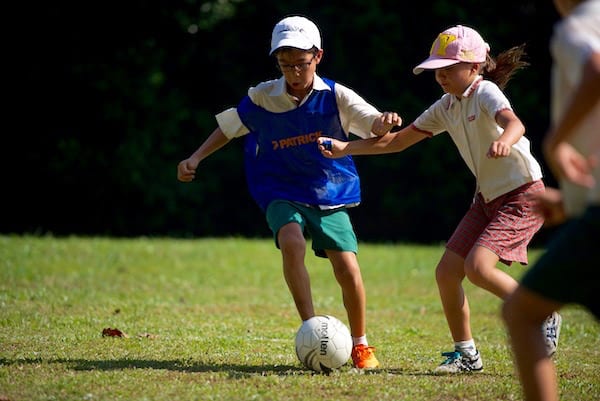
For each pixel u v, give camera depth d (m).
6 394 17.30
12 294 33.00
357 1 64.06
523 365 13.77
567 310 32.81
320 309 32.78
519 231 19.80
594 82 12.15
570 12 13.77
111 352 22.23
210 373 19.44
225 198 69.25
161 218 66.94
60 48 64.19
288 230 20.72
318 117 21.45
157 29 65.88
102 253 44.91
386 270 44.06
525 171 20.03
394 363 21.89
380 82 65.88
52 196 66.19
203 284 38.84
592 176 12.76
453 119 20.70
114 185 65.19
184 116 65.94
